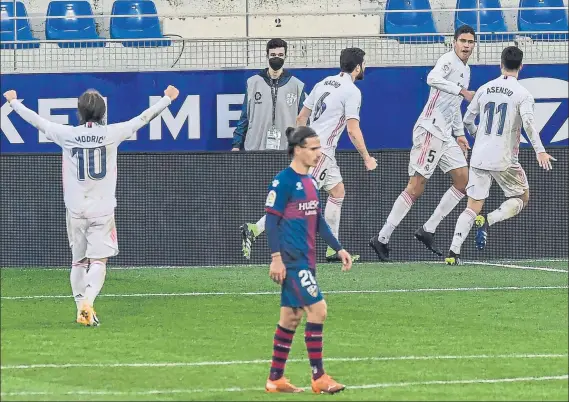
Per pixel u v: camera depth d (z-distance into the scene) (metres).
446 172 46.25
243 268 47.28
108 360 29.47
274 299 39.50
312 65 52.59
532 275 44.19
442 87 44.41
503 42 51.66
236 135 48.47
